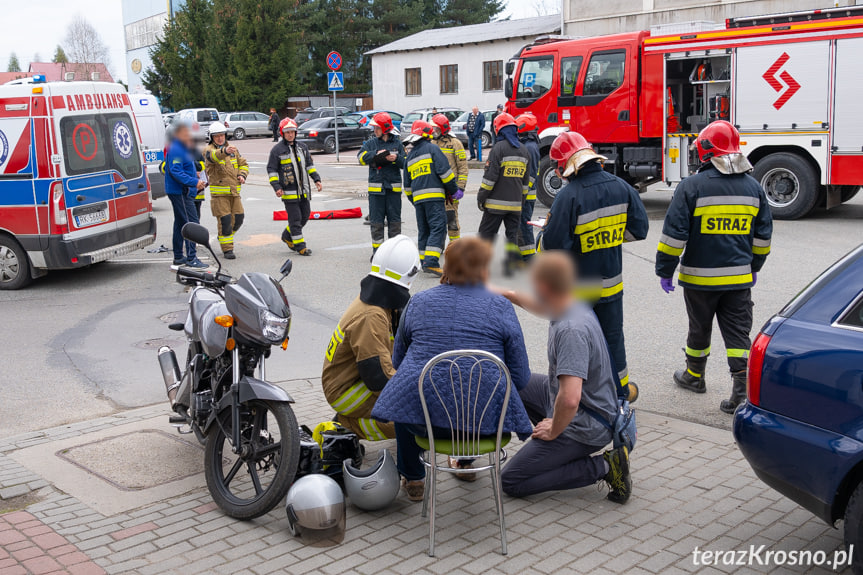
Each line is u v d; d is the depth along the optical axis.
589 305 4.17
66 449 5.12
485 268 3.95
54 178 9.59
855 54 11.97
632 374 6.36
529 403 4.77
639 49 14.04
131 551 3.82
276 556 3.76
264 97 48.38
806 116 12.49
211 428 4.34
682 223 5.45
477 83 38.62
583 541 3.82
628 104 14.16
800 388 3.33
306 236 13.45
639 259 10.76
